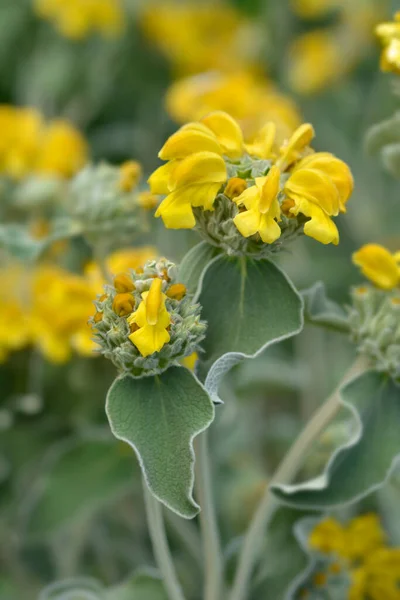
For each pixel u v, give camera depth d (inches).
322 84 47.7
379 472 23.4
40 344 29.2
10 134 33.1
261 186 21.2
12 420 30.1
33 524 28.6
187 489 20.9
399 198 44.9
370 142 26.0
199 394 21.3
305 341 37.2
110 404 21.4
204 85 36.3
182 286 21.6
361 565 26.6
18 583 31.4
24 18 50.5
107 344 21.5
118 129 46.3
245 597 25.9
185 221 21.3
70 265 34.3
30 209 32.6
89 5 47.4
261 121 35.0
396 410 23.5
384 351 23.4
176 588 23.2
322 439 28.3
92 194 27.1
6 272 32.0
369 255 23.6
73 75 48.6
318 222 21.3
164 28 49.0
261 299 22.3
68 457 28.7
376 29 24.6
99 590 26.1
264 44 51.1
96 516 31.9
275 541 27.3
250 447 35.8
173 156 21.5
